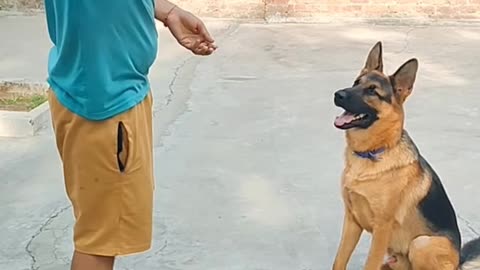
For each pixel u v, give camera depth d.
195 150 5.52
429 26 11.67
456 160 5.36
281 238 3.96
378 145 3.10
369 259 3.22
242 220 4.20
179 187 4.72
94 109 2.01
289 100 7.14
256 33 11.02
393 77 3.14
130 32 2.04
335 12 12.07
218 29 11.30
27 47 9.80
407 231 3.17
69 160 2.10
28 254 3.74
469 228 4.08
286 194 4.62
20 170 5.04
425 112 6.74
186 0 12.15
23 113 6.00
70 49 2.00
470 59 9.16
